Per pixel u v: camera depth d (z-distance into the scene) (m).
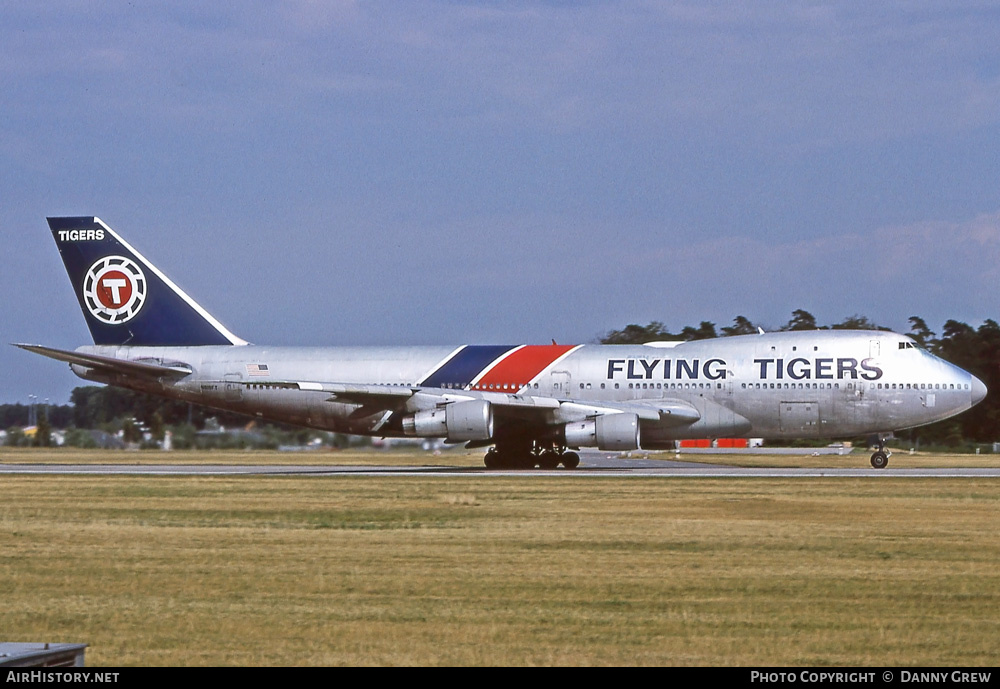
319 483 169.75
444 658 60.22
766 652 61.50
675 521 114.56
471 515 121.12
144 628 67.44
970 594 76.12
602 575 83.06
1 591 78.62
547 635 65.19
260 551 95.44
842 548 95.44
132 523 116.06
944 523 112.50
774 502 134.50
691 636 65.00
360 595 76.38
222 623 68.44
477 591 77.50
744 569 85.44
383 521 116.12
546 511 125.00
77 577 83.69
